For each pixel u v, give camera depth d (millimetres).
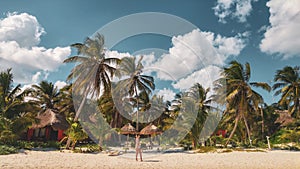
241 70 20062
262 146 18250
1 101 13328
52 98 24422
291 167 7719
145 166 7348
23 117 13031
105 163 7766
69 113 20734
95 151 12883
